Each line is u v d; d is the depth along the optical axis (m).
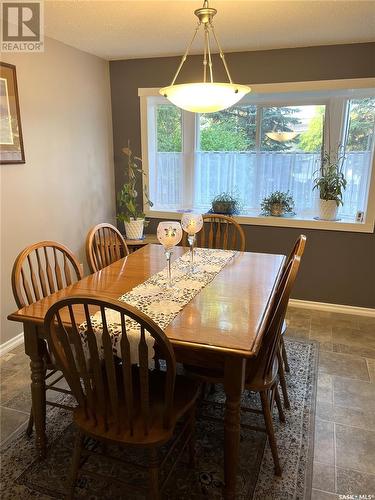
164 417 1.33
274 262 2.31
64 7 2.23
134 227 3.61
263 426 1.99
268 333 1.56
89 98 3.42
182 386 1.57
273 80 3.21
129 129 3.77
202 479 1.66
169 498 1.56
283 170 3.65
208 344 1.33
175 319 1.52
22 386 2.31
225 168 3.83
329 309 3.45
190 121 3.80
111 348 1.24
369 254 3.26
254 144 3.69
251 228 3.56
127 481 1.65
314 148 3.51
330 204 3.34
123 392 1.53
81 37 2.84
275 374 1.72
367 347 2.79
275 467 1.68
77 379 1.36
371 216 3.17
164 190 4.03
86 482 1.64
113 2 2.15
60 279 2.02
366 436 1.91
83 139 3.39
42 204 2.96
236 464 1.48
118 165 3.90
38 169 2.88
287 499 1.57
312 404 2.15
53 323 1.32
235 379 1.39
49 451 1.82
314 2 2.13
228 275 2.06
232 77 3.30
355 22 2.46
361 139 3.32
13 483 1.64
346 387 2.31
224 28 2.59
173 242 1.89
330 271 3.40
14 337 2.78
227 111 3.69
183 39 2.89
